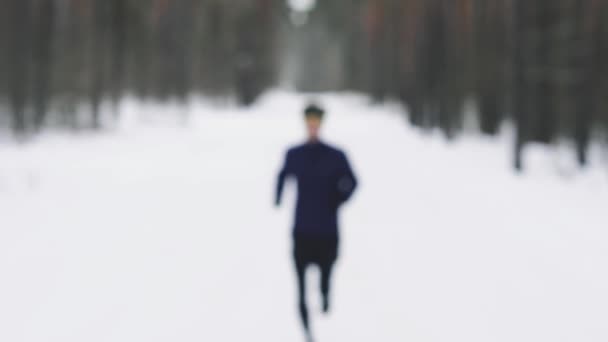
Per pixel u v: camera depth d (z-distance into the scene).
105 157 18.45
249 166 17.61
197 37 58.28
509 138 27.52
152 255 8.17
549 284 7.15
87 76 29.97
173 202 11.91
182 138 26.16
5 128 23.23
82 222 9.90
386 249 8.77
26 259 7.72
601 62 18.38
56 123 26.12
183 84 42.59
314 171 5.59
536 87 22.33
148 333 5.54
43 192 12.32
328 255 5.63
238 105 57.72
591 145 23.69
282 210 11.57
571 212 11.46
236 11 58.78
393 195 13.23
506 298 6.66
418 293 6.84
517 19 16.80
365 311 6.26
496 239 9.34
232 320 5.95
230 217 10.80
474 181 15.28
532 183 15.05
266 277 7.40
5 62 25.02
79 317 5.88
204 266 7.76
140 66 44.06
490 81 27.44
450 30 29.00
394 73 50.59
